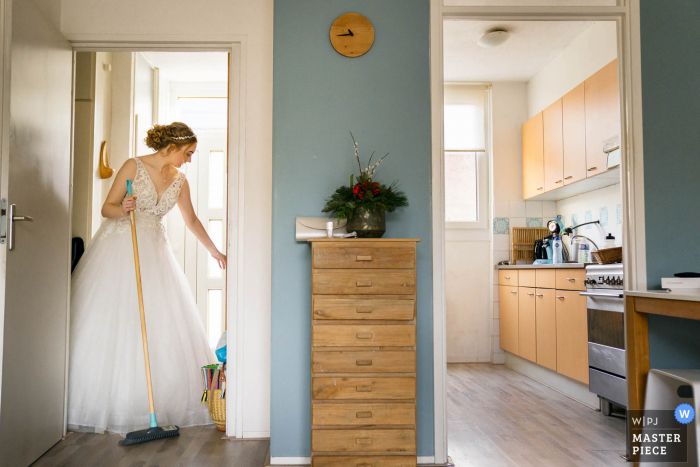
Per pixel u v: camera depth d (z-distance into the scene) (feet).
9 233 6.63
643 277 8.32
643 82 8.51
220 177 14.98
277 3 8.14
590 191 13.80
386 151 8.07
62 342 8.56
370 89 8.12
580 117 12.06
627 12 8.51
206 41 8.89
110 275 9.46
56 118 8.33
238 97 8.96
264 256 8.80
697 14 8.61
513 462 7.54
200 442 8.48
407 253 7.09
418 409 7.76
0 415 6.50
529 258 15.64
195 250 14.70
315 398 6.91
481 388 12.40
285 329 7.84
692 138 8.52
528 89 16.02
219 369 9.06
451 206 16.14
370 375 6.95
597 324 9.94
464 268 15.99
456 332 15.97
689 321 8.33
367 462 6.88
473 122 16.08
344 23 8.14
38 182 7.65
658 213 8.41
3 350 6.57
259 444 8.40
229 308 8.85
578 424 9.41
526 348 13.60
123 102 12.37
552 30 12.67
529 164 15.29
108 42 8.89
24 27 7.20
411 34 8.21
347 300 7.02
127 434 8.43
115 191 9.71
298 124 8.04
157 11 8.89
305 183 7.98
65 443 8.34
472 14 8.39
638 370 7.32
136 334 9.25
